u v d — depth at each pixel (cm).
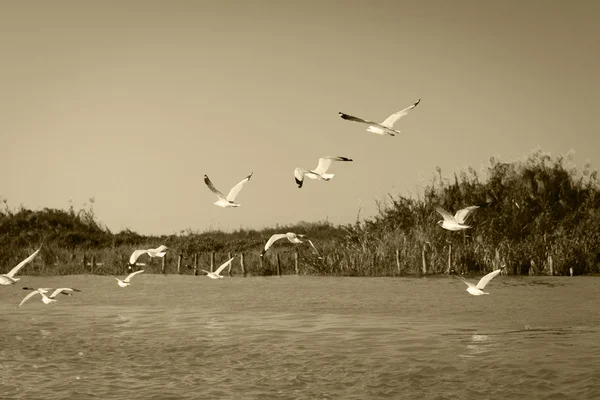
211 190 1983
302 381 1811
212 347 2205
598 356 1923
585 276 3872
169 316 2869
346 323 2545
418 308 2880
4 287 4162
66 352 2206
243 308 3038
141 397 1719
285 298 3319
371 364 1931
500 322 2492
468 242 4334
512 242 4262
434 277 4006
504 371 1816
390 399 1659
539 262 4034
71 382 1858
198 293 3650
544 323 2452
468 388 1705
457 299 3109
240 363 2003
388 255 4359
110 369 1984
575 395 1623
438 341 2175
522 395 1641
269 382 1814
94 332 2523
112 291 3859
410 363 1922
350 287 3662
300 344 2195
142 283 4247
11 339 2419
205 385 1806
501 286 3500
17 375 1936
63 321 2797
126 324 2689
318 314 2788
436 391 1694
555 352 1986
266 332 2411
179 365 2009
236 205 1953
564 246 4100
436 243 4316
